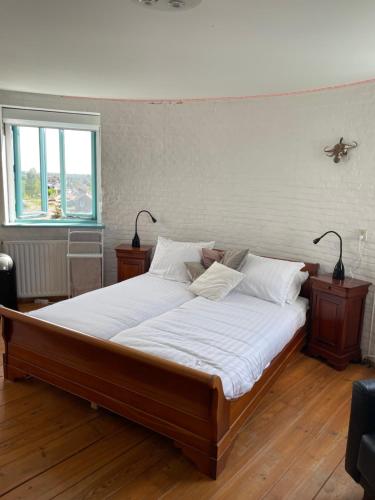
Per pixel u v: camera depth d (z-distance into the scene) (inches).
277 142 152.9
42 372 106.6
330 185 140.1
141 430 94.7
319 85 134.3
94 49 103.8
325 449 89.4
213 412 77.0
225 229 171.3
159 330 103.5
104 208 184.1
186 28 87.4
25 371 110.4
